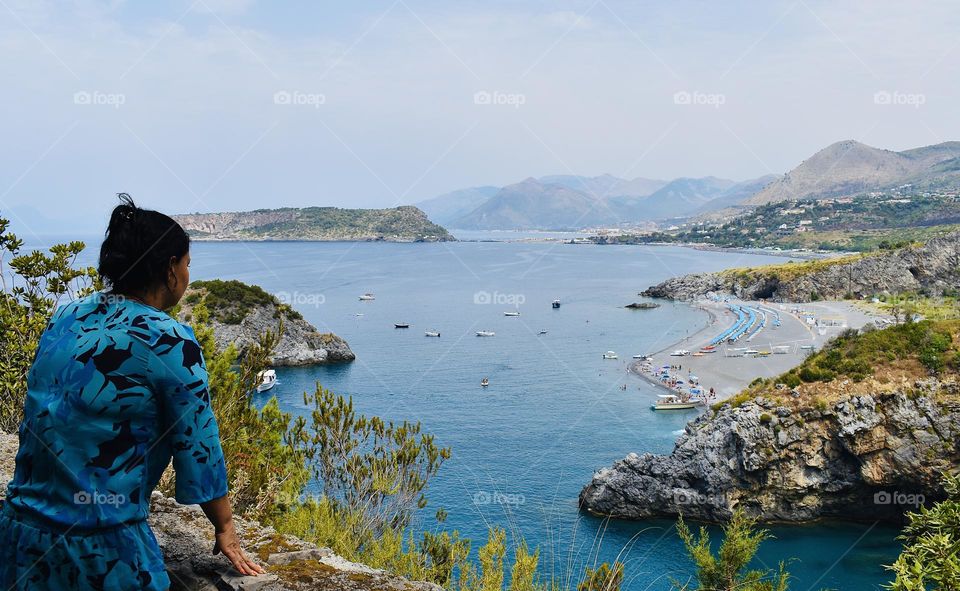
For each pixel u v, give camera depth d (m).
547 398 85.88
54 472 2.81
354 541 8.83
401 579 4.18
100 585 2.81
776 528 47.28
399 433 12.51
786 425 48.12
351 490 11.33
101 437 2.84
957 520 10.69
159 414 3.03
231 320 97.56
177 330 3.05
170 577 3.82
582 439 67.94
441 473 55.81
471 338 135.62
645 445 66.31
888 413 47.50
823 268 187.38
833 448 47.94
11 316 9.07
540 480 55.06
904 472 46.31
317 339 110.00
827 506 48.47
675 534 44.25
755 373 101.56
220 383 9.91
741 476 47.81
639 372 102.62
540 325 153.12
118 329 2.94
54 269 9.98
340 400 12.34
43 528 2.79
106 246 3.11
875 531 46.62
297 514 9.17
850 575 40.25
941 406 47.00
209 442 3.14
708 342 127.50
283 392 85.19
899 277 183.62
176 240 3.22
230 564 4.01
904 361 50.22
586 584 7.55
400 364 108.56
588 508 48.78
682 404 81.00
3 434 6.32
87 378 2.84
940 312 131.25
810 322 142.88
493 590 7.29
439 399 84.75
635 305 181.38
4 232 9.70
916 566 10.31
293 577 4.00
